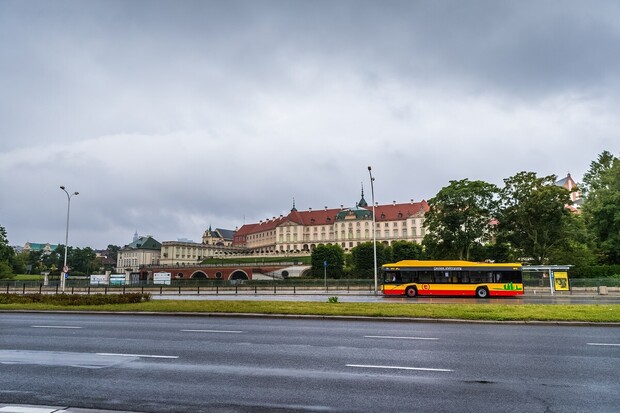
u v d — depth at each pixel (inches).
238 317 831.7
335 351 483.2
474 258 2588.6
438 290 1624.0
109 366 410.3
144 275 5521.7
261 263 4817.9
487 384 348.2
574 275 2336.4
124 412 280.7
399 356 455.8
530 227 2407.7
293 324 726.5
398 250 4131.4
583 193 3085.6
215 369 397.7
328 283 2454.5
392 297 1603.1
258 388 335.9
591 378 367.2
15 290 2240.4
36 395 319.6
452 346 514.0
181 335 602.2
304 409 287.9
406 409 288.2
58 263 6594.5
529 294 1752.0
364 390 331.0
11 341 553.0
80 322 761.0
